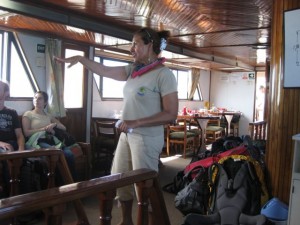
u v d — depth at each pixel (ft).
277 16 8.52
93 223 9.52
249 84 30.99
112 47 18.20
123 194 5.75
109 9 11.12
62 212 3.05
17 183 6.07
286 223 7.72
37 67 14.57
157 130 5.72
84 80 17.11
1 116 10.86
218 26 13.35
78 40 16.11
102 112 19.79
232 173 9.10
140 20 12.64
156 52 5.93
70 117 16.35
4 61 13.64
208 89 32.96
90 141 17.52
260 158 10.38
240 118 31.37
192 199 9.64
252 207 8.50
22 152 5.92
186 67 28.45
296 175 7.00
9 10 9.62
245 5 10.25
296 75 7.98
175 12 11.27
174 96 5.68
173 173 15.81
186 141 19.88
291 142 8.39
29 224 9.16
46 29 13.69
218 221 8.53
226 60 23.94
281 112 8.53
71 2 10.36
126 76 6.40
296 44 7.89
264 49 18.79
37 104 12.69
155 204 4.15
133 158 5.65
